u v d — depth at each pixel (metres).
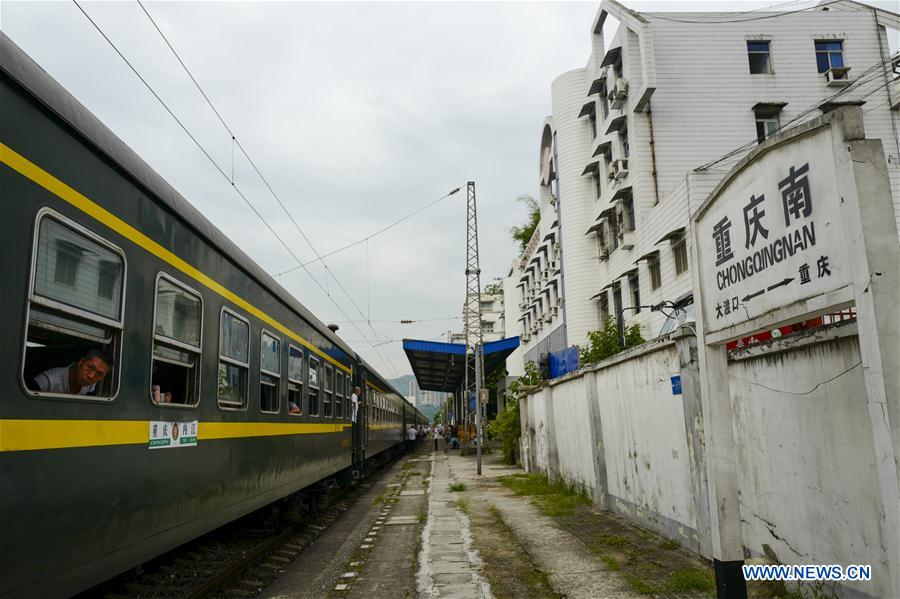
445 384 50.88
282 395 8.40
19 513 3.11
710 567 6.71
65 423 3.50
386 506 13.42
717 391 4.89
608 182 21.73
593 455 11.27
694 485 7.11
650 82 17.91
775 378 5.62
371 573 7.37
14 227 3.15
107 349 4.04
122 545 4.11
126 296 4.25
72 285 3.63
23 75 3.29
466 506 12.37
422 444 53.09
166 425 4.79
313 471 10.15
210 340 5.82
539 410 17.59
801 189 3.77
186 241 5.33
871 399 3.33
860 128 3.44
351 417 14.35
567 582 6.50
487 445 37.03
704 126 18.70
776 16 19.31
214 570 7.11
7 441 3.03
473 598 6.13
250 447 6.94
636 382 9.20
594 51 22.45
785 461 5.51
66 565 3.49
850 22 19.42
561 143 25.33
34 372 3.42
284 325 8.59
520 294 44.91
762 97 18.86
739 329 4.43
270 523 9.35
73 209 3.67
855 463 4.58
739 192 4.41
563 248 25.02
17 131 3.23
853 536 4.62
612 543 8.08
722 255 4.68
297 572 7.56
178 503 5.00
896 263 3.32
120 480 4.09
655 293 18.06
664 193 18.41
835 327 4.75
